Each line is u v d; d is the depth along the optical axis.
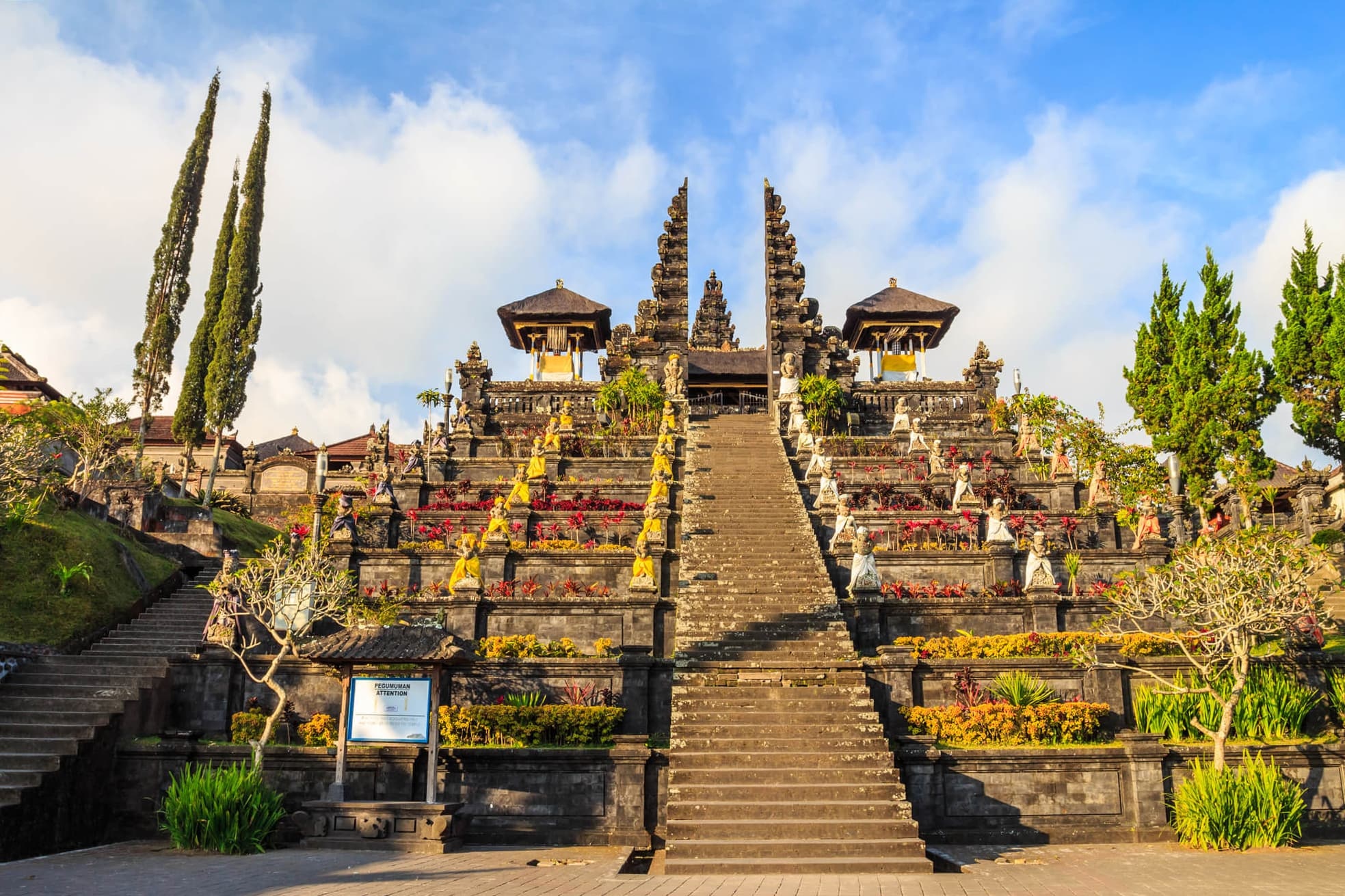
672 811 17.64
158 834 19.16
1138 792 19.41
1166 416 40.72
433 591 27.20
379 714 18.34
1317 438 36.75
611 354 52.97
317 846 17.39
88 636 25.27
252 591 21.30
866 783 18.30
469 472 39.62
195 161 47.59
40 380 46.56
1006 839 19.17
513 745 20.20
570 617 25.12
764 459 37.59
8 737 18.91
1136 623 23.14
